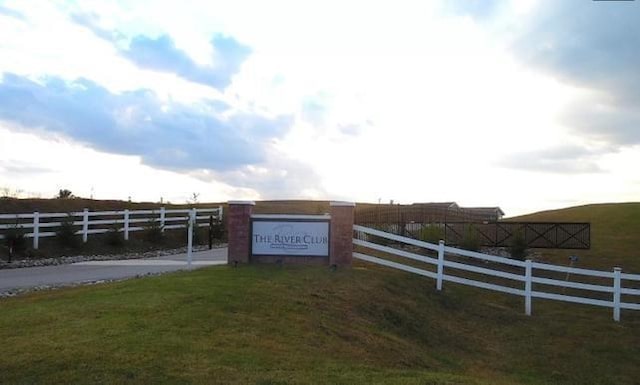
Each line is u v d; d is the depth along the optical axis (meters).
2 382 7.08
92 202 37.03
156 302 11.38
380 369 8.85
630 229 33.44
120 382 7.15
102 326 9.59
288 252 17.25
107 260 25.17
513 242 24.45
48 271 20.72
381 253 23.19
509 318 16.73
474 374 11.12
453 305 16.95
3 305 12.27
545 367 13.01
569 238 27.19
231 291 12.65
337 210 17.14
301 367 8.40
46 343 8.59
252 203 17.39
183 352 8.44
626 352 14.40
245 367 8.08
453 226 26.53
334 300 13.41
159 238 32.09
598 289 17.36
